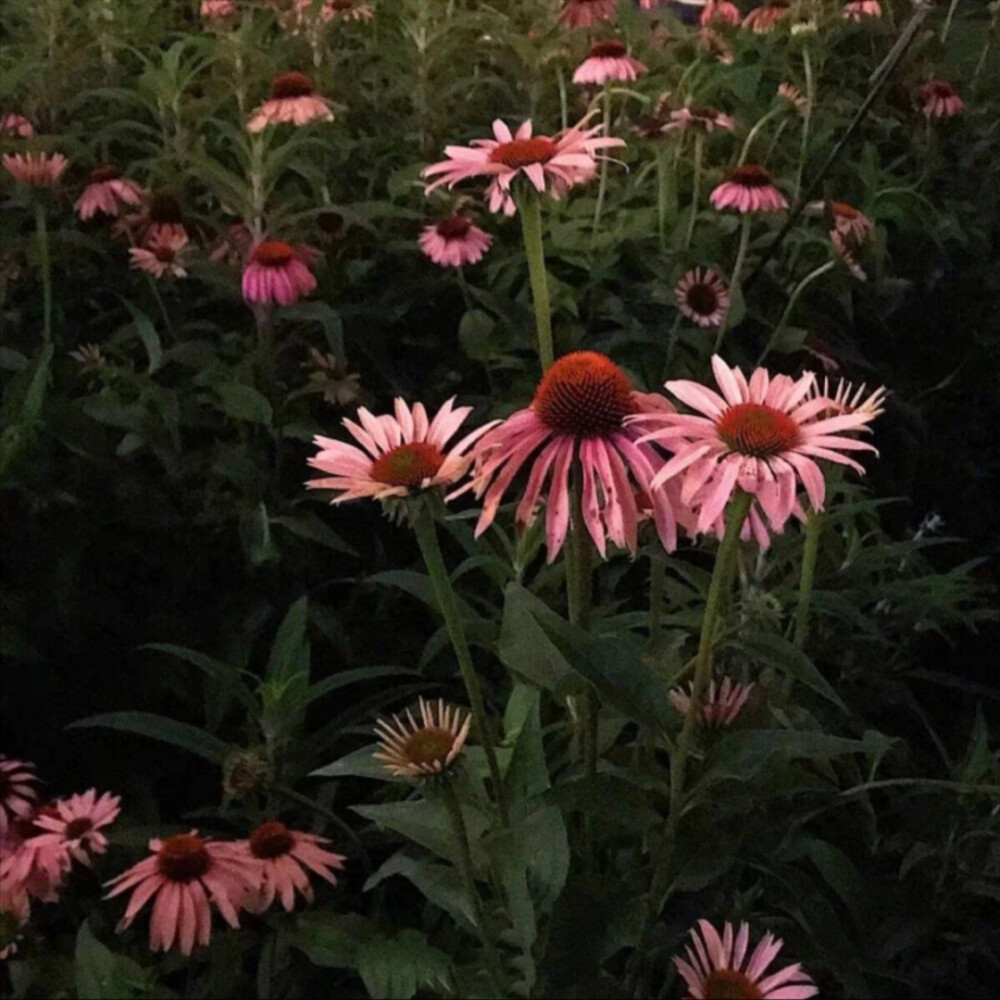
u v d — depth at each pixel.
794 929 0.89
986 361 1.49
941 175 1.66
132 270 1.34
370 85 1.71
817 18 1.65
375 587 1.17
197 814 0.94
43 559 1.08
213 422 1.21
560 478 0.77
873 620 1.08
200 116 1.51
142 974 0.82
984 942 0.92
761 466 0.73
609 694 0.76
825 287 1.41
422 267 1.41
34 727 1.06
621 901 0.78
